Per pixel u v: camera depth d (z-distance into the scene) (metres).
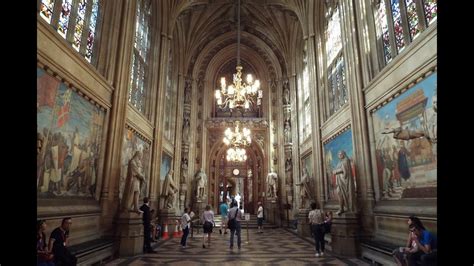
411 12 8.12
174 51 21.70
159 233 14.16
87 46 9.37
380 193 9.24
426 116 6.89
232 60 26.64
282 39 23.42
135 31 12.38
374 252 8.35
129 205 9.90
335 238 10.05
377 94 9.37
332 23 14.84
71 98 7.76
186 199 21.47
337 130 13.18
